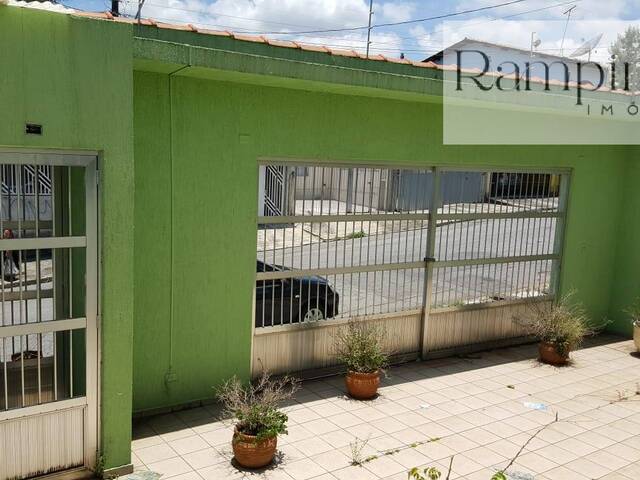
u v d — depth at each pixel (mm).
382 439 5312
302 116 6062
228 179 5738
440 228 7379
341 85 5699
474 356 7809
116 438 4539
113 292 4355
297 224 6320
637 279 8828
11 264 4133
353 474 4691
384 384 6672
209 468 4715
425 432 5488
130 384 4543
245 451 4652
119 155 4242
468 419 5812
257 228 6016
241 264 5945
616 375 7250
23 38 3836
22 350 4215
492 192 7754
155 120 5301
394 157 6738
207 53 4910
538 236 8305
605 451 5254
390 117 6641
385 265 7027
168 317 5602
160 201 5414
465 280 7727
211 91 5527
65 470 4398
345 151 6387
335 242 6625
